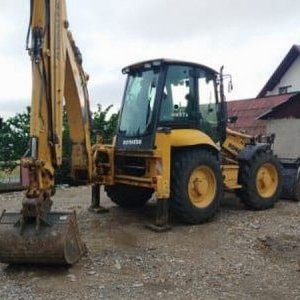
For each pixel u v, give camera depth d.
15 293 4.72
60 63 5.90
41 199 5.29
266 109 17.78
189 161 7.28
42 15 5.64
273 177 8.88
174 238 6.65
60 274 5.23
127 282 5.04
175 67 7.48
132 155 7.39
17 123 13.81
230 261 5.73
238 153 8.61
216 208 7.62
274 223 7.59
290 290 4.86
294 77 24.16
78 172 7.02
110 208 8.68
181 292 4.79
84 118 6.77
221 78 8.27
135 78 7.81
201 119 7.87
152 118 7.23
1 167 13.20
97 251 6.05
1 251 5.20
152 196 9.28
